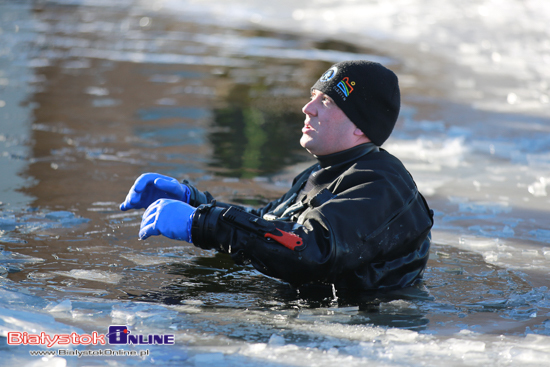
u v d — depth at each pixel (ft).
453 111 74.28
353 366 18.43
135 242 30.73
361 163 25.41
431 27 144.97
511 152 56.18
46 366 17.46
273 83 87.81
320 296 24.99
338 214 23.30
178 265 28.09
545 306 24.44
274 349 19.51
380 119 26.03
